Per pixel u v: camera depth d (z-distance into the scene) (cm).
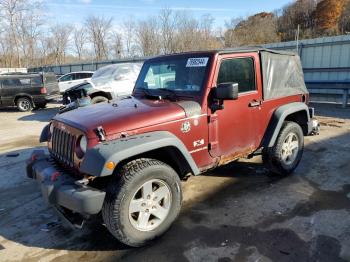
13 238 355
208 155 379
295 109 474
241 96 403
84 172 291
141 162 316
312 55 1382
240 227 355
